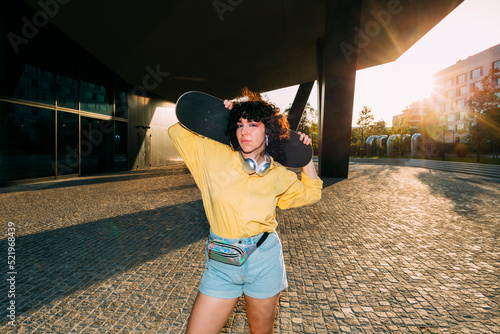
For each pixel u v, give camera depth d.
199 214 6.34
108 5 9.25
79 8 9.14
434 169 20.86
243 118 1.34
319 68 15.38
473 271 3.46
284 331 2.30
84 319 2.43
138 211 6.62
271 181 1.37
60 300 2.73
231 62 17.16
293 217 6.16
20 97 10.43
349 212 6.64
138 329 2.30
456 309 2.63
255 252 1.35
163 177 14.09
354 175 15.43
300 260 3.80
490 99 23.84
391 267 3.58
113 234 4.86
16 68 10.16
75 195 8.67
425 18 13.84
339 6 11.19
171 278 3.23
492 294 2.90
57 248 4.16
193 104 1.44
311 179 1.55
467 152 34.16
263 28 13.44
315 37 15.39
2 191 9.23
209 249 1.38
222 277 1.34
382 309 2.64
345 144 13.15
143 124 19.44
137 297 2.81
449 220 5.93
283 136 1.47
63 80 12.46
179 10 10.49
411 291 2.97
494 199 8.34
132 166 18.36
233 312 2.60
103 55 12.62
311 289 3.01
